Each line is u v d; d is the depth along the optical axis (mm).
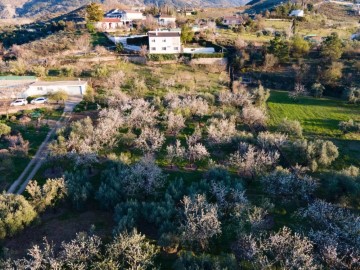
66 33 125312
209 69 93625
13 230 35469
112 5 188250
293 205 40188
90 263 30781
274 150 50031
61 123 62188
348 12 165875
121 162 46250
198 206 35062
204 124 61188
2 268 30266
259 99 72938
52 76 83750
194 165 50062
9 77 79625
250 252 30516
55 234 37031
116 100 64562
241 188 40312
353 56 93938
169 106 64375
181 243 33469
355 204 38562
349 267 29078
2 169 47875
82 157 46562
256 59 97875
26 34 147875
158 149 52250
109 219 39500
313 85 80062
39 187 40938
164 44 99625
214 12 188750
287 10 155250
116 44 103312
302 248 29000
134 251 29859
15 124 61031
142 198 41219
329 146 49625
